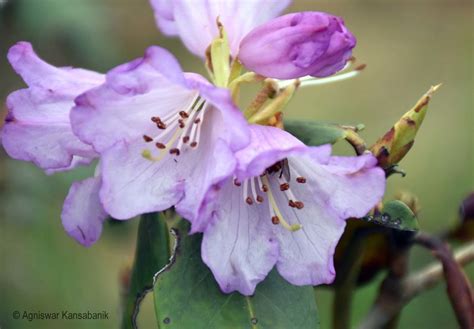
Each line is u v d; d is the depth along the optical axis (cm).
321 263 38
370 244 43
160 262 41
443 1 129
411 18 128
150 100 39
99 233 40
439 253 42
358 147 40
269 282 39
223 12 40
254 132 38
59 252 66
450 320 71
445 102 113
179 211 38
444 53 123
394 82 117
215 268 38
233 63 39
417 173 100
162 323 38
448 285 42
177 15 41
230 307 39
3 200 63
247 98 96
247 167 36
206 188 36
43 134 39
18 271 64
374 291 57
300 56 38
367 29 127
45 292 65
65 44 73
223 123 38
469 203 45
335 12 128
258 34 39
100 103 37
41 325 65
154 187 38
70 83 39
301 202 39
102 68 74
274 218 39
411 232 42
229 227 38
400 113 112
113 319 68
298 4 128
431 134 106
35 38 71
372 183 38
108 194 38
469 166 100
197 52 41
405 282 44
